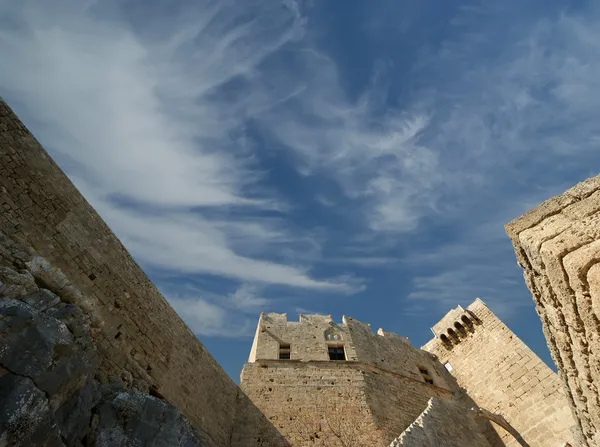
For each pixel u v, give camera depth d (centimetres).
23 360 870
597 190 607
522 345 2650
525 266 721
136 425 1099
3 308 902
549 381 2359
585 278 538
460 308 3167
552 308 663
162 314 1625
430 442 1723
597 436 771
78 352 1016
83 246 1327
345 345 2616
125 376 1284
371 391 2262
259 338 2559
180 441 1184
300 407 2050
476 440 1964
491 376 2670
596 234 550
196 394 1669
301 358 2431
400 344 2991
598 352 562
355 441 1877
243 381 2183
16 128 1249
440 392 2667
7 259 1041
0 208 1107
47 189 1273
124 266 1489
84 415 988
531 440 2220
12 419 791
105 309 1320
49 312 1036
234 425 1878
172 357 1589
